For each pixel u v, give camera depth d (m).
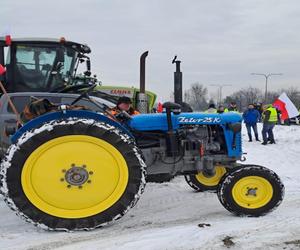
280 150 12.38
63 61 10.32
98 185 4.60
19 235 4.47
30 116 5.04
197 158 5.28
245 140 15.80
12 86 10.15
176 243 4.16
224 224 4.76
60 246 4.14
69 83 10.59
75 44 10.46
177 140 5.25
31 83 10.23
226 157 5.42
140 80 10.16
